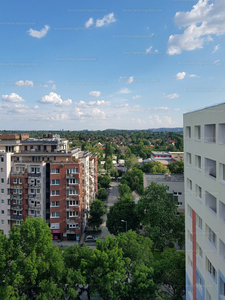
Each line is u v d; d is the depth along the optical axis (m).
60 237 51.16
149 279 25.61
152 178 61.59
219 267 16.92
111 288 25.17
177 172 90.62
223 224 16.22
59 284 25.50
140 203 42.94
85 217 60.00
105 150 172.75
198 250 22.36
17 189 50.44
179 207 53.34
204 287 19.92
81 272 26.27
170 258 28.25
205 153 19.30
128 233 31.30
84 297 31.50
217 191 17.11
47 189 51.09
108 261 25.59
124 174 114.62
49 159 53.66
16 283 22.92
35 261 24.94
